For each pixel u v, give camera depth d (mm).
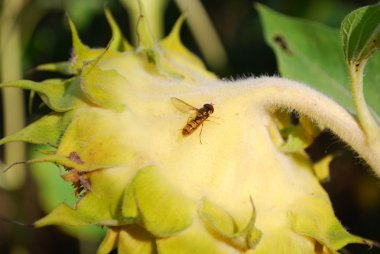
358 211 515
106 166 335
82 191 340
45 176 507
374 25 327
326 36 415
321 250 340
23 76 597
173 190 334
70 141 339
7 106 550
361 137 343
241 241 329
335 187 515
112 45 374
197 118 341
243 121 346
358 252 438
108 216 331
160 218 328
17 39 550
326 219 344
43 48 599
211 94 349
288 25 418
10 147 543
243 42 578
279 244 336
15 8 541
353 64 335
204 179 338
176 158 339
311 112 346
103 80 344
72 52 363
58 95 346
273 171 346
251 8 579
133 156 337
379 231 512
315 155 408
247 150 344
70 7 572
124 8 572
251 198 334
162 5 472
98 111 341
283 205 343
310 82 412
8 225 644
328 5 533
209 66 524
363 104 340
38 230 623
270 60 558
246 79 352
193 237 330
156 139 341
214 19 589
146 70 358
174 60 372
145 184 332
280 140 352
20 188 550
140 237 333
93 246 530
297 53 416
